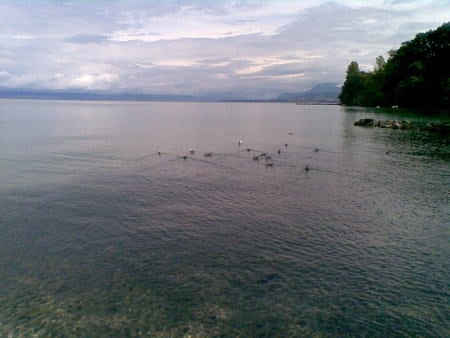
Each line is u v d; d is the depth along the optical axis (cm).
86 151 4750
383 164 3897
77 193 2745
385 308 1349
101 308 1337
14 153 4516
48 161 4009
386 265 1666
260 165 3891
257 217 2266
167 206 2467
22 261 1677
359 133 6881
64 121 10331
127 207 2436
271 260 1706
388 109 13588
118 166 3788
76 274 1568
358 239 1944
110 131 7612
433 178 3256
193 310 1328
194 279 1534
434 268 1639
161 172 3519
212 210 2392
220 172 3534
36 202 2516
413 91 11919
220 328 1236
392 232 2038
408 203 2548
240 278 1546
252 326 1248
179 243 1884
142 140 6053
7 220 2170
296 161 4106
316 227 2108
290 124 9825
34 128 7906
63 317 1287
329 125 9119
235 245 1864
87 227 2083
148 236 1967
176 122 10888
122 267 1630
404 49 12512
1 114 13275
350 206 2486
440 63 11231
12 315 1294
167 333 1210
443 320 1282
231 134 7169
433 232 2038
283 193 2798
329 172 3531
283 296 1418
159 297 1405
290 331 1224
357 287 1484
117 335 1201
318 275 1576
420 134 6481
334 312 1324
